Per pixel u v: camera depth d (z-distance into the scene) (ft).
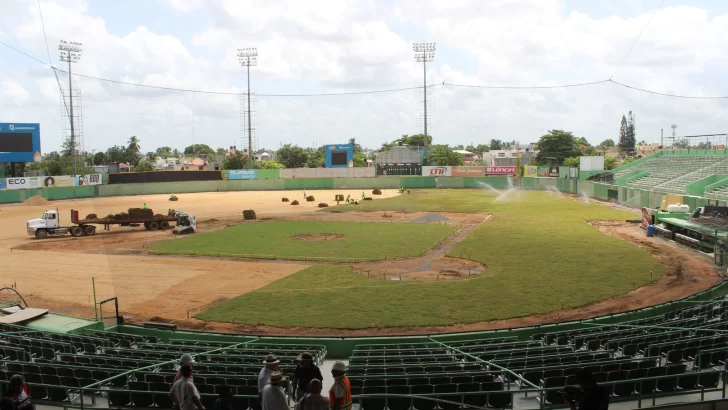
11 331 72.64
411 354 64.23
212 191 379.14
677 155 314.76
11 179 308.81
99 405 47.98
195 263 136.05
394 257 140.26
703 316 73.36
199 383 48.34
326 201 303.48
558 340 69.41
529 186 374.63
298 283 113.60
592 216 220.43
